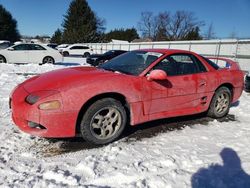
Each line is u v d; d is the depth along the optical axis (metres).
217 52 21.41
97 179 2.94
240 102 6.98
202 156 3.60
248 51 18.22
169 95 4.36
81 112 3.71
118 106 3.85
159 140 4.11
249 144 4.07
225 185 2.95
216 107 5.27
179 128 4.69
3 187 2.70
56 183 2.83
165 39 66.50
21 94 3.68
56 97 3.43
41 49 16.38
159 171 3.15
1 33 67.06
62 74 4.02
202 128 4.75
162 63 4.39
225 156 3.62
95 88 3.63
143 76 4.11
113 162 3.32
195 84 4.70
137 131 4.46
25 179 2.87
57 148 3.70
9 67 13.40
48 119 3.40
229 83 5.33
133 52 4.98
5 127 4.29
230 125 5.00
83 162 3.25
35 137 3.98
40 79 3.99
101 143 3.84
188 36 65.31
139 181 2.90
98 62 18.28
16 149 3.58
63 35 65.69
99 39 65.44
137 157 3.48
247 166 3.37
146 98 4.09
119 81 3.85
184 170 3.21
